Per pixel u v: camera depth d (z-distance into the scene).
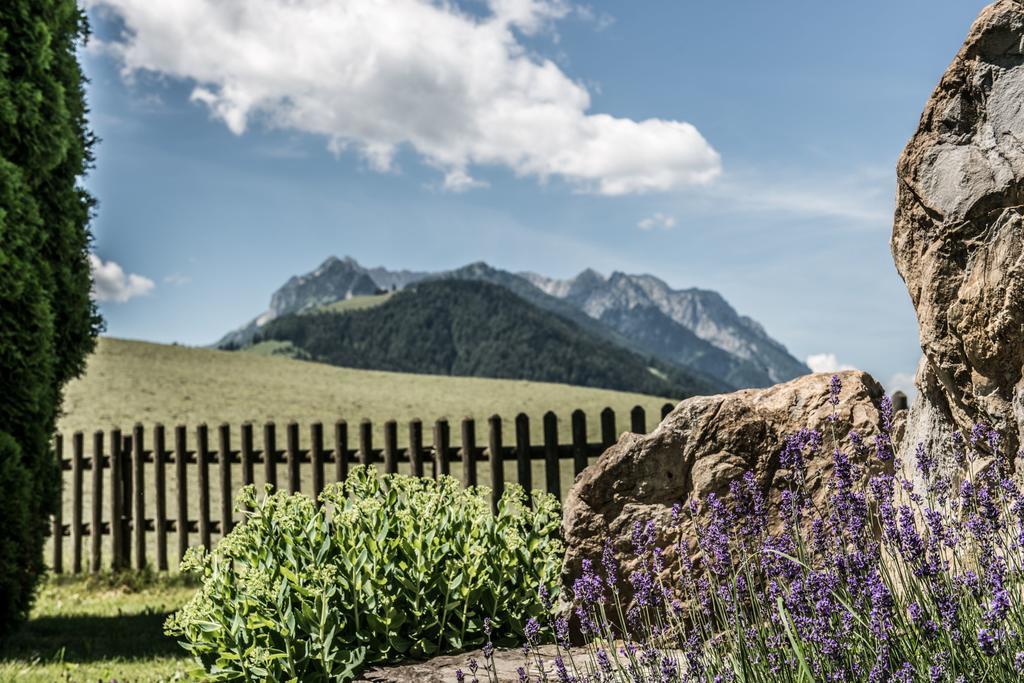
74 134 8.45
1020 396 3.44
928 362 3.94
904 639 2.80
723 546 3.79
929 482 3.52
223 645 4.50
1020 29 3.54
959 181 3.64
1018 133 3.49
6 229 7.30
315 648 4.36
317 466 10.70
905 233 3.94
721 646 3.48
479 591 4.78
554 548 5.05
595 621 3.97
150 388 43.22
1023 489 3.39
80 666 6.46
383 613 4.57
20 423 7.66
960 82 3.70
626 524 4.79
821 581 3.12
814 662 2.93
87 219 8.80
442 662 4.43
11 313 7.46
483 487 5.57
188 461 11.94
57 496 8.47
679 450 4.84
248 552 4.83
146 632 7.85
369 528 4.77
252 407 42.31
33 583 7.89
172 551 15.35
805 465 4.68
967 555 3.25
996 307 3.44
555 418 8.97
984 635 2.34
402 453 9.91
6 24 7.70
